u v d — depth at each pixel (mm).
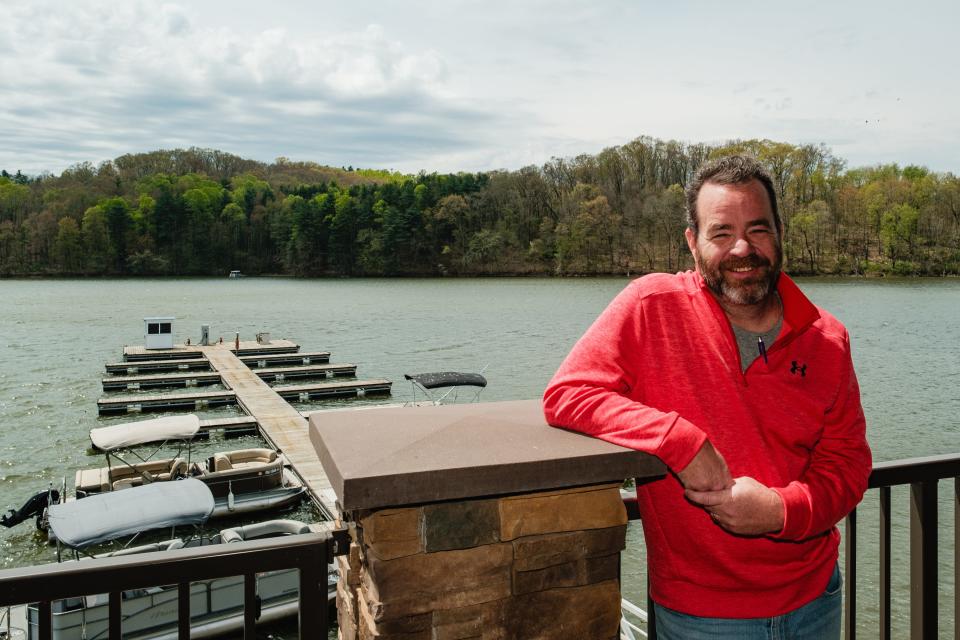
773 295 1767
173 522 10219
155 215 130625
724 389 1672
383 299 79250
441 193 123000
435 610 1459
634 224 108500
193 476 14234
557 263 111688
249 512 14227
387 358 38719
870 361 36000
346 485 1244
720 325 1688
